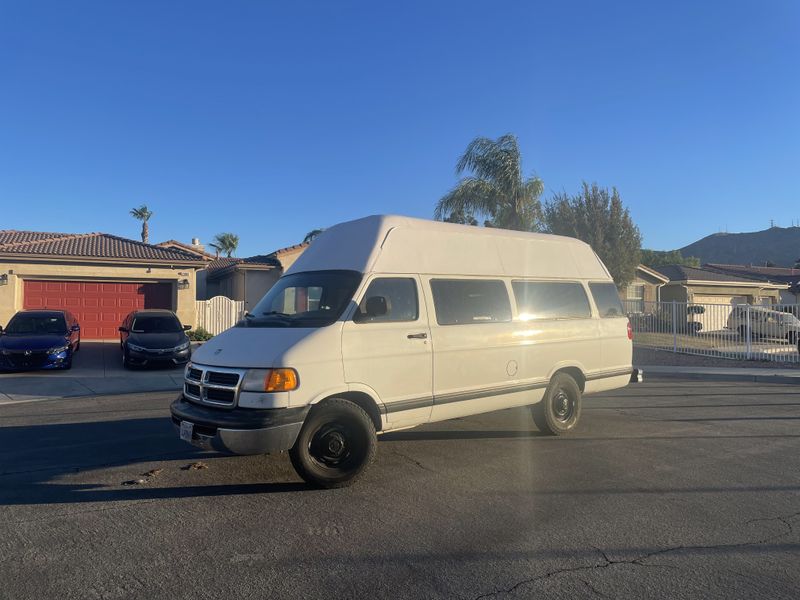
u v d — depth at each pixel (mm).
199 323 23406
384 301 5922
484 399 6938
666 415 9555
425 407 6391
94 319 22031
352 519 5027
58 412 10031
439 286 6727
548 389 7758
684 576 4027
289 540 4602
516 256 7668
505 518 5043
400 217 6754
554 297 7973
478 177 21516
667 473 6316
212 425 5402
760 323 17984
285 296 6574
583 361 8156
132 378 14055
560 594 3789
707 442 7691
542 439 7793
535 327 7539
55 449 7383
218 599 3734
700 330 18984
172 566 4172
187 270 22797
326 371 5629
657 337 19859
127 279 22219
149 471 6387
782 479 6125
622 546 4492
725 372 15484
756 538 4645
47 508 5289
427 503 5402
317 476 5668
